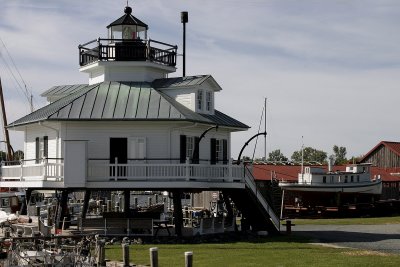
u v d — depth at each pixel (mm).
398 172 105000
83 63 47500
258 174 82688
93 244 32094
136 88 43812
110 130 40969
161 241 38594
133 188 39062
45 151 43281
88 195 45188
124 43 45312
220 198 56250
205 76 43906
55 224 40094
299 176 79562
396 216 80812
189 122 40594
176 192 40219
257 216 44438
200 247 36156
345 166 93062
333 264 29594
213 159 45531
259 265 29188
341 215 75938
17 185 42344
